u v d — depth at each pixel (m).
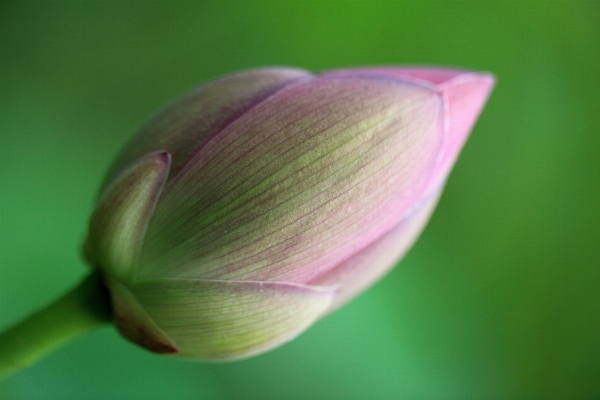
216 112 0.38
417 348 0.61
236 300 0.38
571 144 0.68
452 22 0.67
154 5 0.65
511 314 0.66
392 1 0.65
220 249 0.37
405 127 0.37
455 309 0.64
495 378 0.64
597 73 0.68
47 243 0.56
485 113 0.69
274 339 0.39
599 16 0.67
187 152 0.38
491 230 0.67
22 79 0.62
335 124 0.37
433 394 0.60
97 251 0.38
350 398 0.58
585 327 0.66
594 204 0.67
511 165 0.68
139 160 0.38
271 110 0.37
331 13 0.65
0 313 0.52
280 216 0.37
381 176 0.37
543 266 0.67
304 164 0.37
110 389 0.52
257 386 0.56
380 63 0.67
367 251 0.38
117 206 0.38
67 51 0.64
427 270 0.64
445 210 0.67
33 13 0.63
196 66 0.66
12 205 0.56
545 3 0.67
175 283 0.38
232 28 0.66
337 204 0.37
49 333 0.39
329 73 0.38
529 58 0.68
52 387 0.51
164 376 0.53
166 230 0.38
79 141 0.62
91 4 0.65
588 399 0.65
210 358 0.39
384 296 0.61
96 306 0.39
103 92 0.64
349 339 0.59
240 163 0.37
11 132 0.60
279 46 0.66
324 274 0.38
